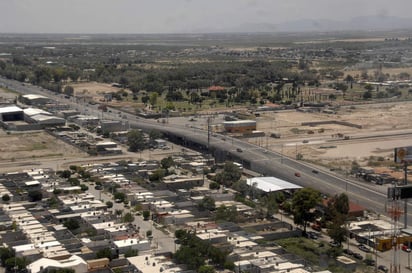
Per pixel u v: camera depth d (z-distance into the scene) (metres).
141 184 173.00
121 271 105.62
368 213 148.62
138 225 136.00
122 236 126.56
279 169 193.62
